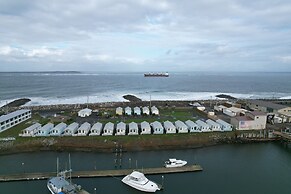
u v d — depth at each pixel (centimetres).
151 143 6756
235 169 5541
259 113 8188
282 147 7006
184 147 6762
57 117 9181
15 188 4594
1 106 12488
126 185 4712
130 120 8919
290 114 9106
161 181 4922
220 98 16125
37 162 5712
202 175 5209
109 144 6600
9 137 6719
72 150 6391
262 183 4928
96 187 4634
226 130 7775
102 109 10975
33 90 19925
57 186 4303
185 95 17638
